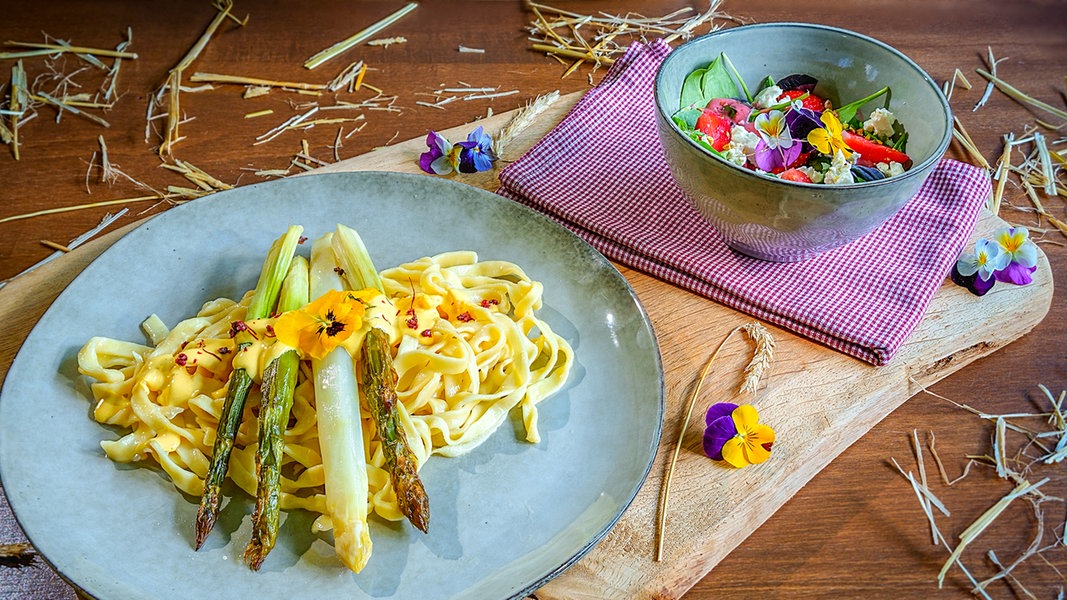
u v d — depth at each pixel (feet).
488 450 2.38
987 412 2.59
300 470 2.36
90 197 3.06
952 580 2.35
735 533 2.37
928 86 2.64
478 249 2.68
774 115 2.68
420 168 2.96
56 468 2.28
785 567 2.36
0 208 3.02
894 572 2.35
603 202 2.84
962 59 3.51
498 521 2.28
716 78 2.78
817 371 2.57
